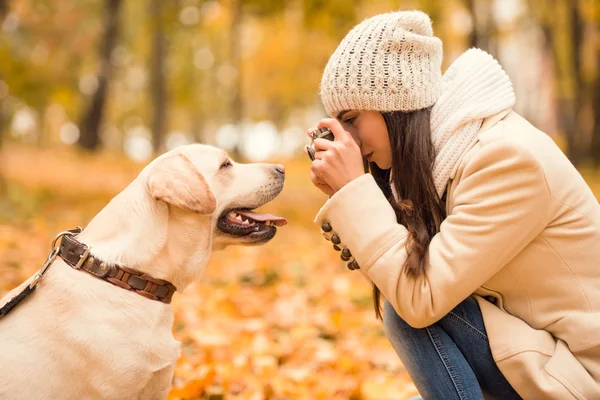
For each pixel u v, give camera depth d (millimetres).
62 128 35156
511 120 2146
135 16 23547
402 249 2072
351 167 2170
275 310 4684
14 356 2143
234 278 5762
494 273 2059
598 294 2023
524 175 1962
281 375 3422
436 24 14266
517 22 19469
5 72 9836
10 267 5359
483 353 2184
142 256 2338
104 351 2176
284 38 22781
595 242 2025
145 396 2324
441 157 2146
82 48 16906
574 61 17797
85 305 2219
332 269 6473
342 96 2223
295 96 28812
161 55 23312
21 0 13641
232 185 2697
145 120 32750
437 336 2221
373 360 3746
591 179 14867
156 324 2332
